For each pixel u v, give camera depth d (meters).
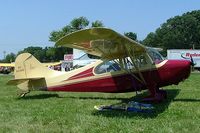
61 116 9.25
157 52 12.06
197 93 13.96
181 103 11.06
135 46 10.93
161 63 11.72
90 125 8.05
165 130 7.34
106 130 7.53
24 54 13.94
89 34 8.73
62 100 12.49
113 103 11.45
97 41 9.74
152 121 8.29
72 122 8.45
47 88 13.55
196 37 101.38
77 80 12.91
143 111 9.65
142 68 11.75
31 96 13.91
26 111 10.20
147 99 11.36
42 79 13.62
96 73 12.53
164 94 12.13
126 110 9.82
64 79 13.21
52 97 13.46
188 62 11.62
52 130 7.66
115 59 11.98
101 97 13.20
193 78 24.61
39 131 7.60
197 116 8.78
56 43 9.22
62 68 52.34
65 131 7.55
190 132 7.16
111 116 9.06
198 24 102.06
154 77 11.72
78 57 42.16
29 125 8.23
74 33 8.46
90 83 12.66
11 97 13.78
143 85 11.86
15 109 10.61
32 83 13.79
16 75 13.99
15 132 7.55
